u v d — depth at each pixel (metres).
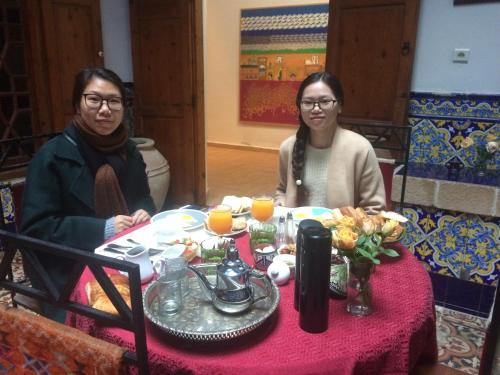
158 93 3.93
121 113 1.63
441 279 2.56
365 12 2.82
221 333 0.82
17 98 3.32
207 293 1.01
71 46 3.47
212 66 6.91
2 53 3.20
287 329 0.91
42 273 0.84
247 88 6.68
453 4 2.61
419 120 2.87
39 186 1.50
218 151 6.82
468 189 2.35
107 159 1.67
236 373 0.78
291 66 6.22
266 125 6.69
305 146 1.79
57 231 1.46
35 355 0.85
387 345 0.87
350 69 2.96
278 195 1.95
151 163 3.54
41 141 3.43
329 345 0.86
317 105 1.62
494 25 2.54
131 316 0.75
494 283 2.42
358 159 1.70
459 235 2.47
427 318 1.00
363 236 0.94
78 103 1.58
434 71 2.77
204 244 1.27
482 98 2.65
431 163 2.88
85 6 3.48
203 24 3.71
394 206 2.62
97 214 1.63
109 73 1.59
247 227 1.47
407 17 2.68
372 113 2.95
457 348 2.01
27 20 3.24
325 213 1.55
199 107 3.82
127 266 0.73
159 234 1.34
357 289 0.96
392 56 2.80
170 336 0.88
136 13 3.83
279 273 1.08
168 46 3.76
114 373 0.77
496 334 0.91
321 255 0.85
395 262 1.23
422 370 1.19
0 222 2.22
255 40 6.41
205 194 4.09
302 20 5.96
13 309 0.87
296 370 0.79
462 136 2.76
